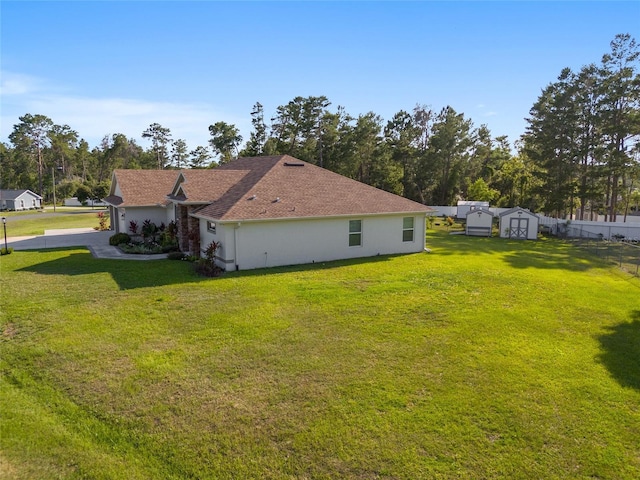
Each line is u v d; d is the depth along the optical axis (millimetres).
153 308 10898
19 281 13602
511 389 7070
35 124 85375
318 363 7898
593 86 36375
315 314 10656
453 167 56031
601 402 6750
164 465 5082
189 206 18750
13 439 5434
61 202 84250
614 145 34500
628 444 5695
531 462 5281
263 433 5734
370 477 4949
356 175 59438
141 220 22812
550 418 6254
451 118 53031
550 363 8133
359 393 6832
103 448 5359
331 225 18453
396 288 13406
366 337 9211
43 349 8250
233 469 5035
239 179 20578
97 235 26391
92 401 6453
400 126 58875
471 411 6367
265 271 15961
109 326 9570
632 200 51031
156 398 6570
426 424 6008
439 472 5059
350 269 16578
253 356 8148
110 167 95375
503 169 57344
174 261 17438
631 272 18094
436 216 50312
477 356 8352
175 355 8117
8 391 6711
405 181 56875
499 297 12758
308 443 5539
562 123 37844
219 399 6578
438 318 10562
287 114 54781
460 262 19062
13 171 86562
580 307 12000
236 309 10930
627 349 8961
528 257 21844
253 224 16375
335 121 54438
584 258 22047
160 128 87875
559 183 39312
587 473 5121
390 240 20656
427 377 7426
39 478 4770
